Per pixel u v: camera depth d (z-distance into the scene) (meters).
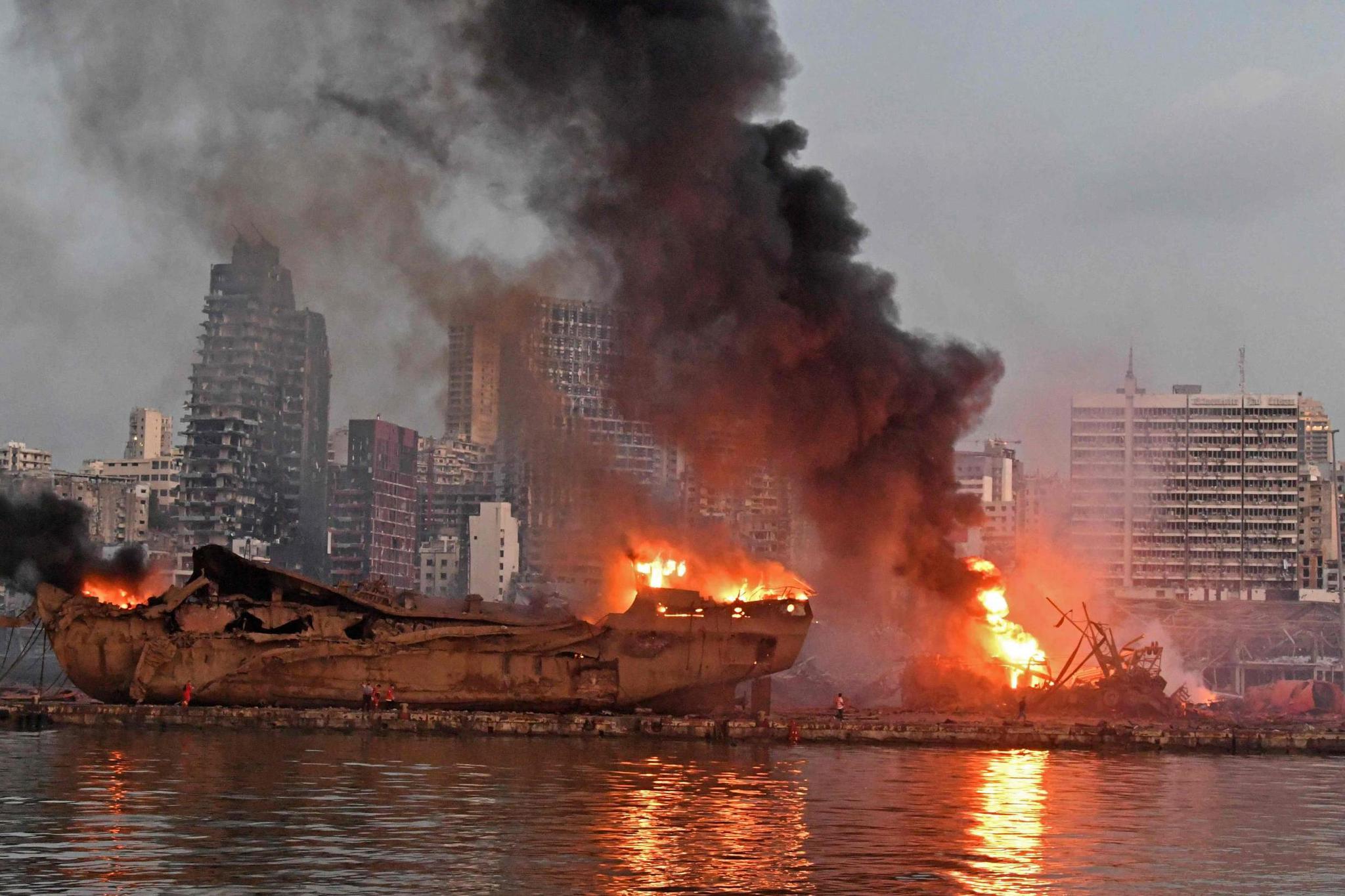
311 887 51.59
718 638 115.38
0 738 98.12
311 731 105.12
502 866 55.84
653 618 115.00
